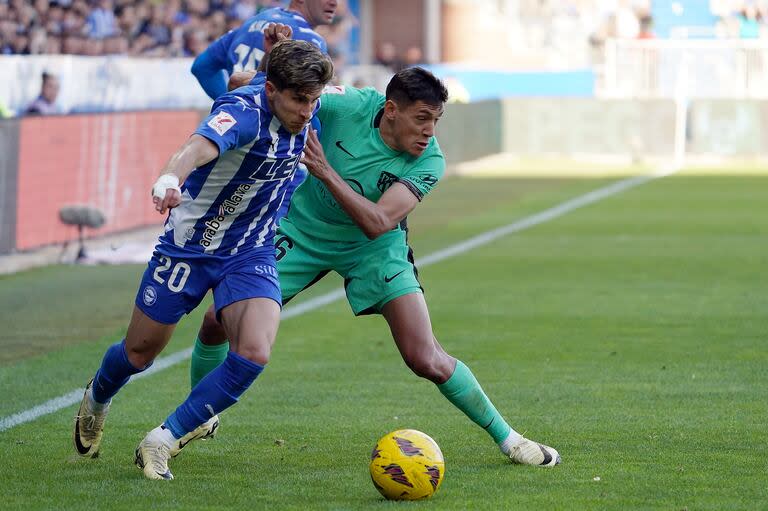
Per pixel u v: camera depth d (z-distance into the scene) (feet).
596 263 125.80
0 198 121.29
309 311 97.60
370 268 53.01
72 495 47.09
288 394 67.67
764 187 211.82
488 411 51.83
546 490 47.85
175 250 48.52
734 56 305.53
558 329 88.69
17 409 63.46
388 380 71.61
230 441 56.80
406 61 331.98
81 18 181.37
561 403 65.05
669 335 86.07
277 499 46.62
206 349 55.31
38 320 92.02
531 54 353.72
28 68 137.39
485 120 271.28
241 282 48.52
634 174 240.12
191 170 43.83
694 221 164.25
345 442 56.70
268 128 46.16
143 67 158.51
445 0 361.10
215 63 74.43
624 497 46.80
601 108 278.87
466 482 49.11
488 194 202.59
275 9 72.23
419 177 52.06
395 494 46.21
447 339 85.05
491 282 113.09
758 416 61.67
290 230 54.85
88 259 124.77
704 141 274.36
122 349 49.85
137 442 56.49
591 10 353.92
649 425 59.82
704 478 49.78
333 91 53.11
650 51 308.40
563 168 254.68
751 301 100.78
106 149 140.67
